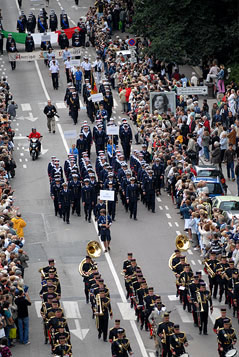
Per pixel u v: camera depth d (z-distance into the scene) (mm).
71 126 145500
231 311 90375
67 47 175875
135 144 137500
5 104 149250
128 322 88375
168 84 150000
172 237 107688
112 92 162375
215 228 99375
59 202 111500
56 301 81312
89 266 91875
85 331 86812
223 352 79625
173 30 159250
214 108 136625
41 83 167250
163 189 122875
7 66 177000
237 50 161500
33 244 106000
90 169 114750
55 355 78000
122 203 118500
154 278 97250
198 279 86438
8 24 198625
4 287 83000
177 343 78500
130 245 105562
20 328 84062
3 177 112312
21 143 139000
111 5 193000
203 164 127625
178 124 131500
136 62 158375
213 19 162125
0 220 97938
